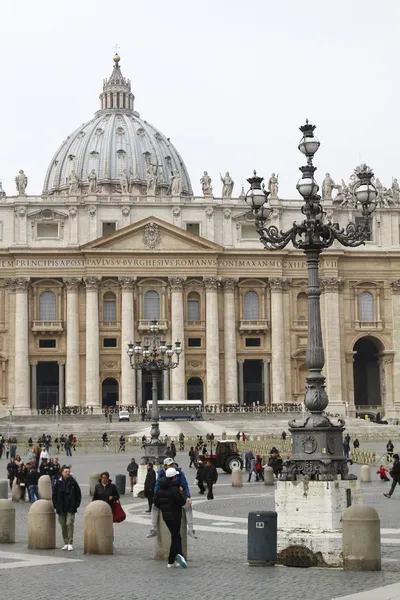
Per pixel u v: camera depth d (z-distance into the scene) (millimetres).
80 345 130125
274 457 58125
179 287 130625
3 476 65438
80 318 130625
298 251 133875
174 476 24422
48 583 21641
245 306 133750
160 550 25344
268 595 19844
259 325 132875
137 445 95812
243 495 48188
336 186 137000
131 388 128375
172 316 130750
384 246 136500
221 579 22062
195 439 99812
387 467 65375
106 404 134000
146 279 130750
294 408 126938
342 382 133375
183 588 20906
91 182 132250
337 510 24688
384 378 135750
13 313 129750
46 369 138125
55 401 138125
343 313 134875
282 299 133625
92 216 131000
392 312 135875
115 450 90125
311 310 26859
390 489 45781
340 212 135625
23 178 131250
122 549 28109
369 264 135875
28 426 112125
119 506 29672
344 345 134500
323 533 24188
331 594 19828
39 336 130375
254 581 21703
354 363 146625
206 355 131125
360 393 145750
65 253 129750
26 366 128625
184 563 23984
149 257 130500
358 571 22703
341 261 135000
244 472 68188
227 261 132625
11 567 24156
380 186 138000
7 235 130375
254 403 130625
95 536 26625
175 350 66438
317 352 26266
